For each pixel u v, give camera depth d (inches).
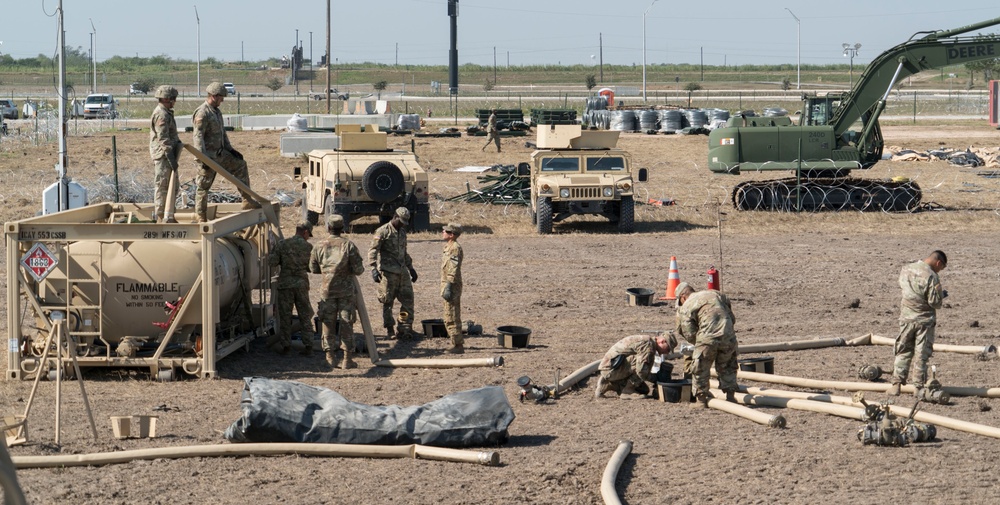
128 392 733.3
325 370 813.2
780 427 650.8
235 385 757.3
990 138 3673.7
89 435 620.4
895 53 1932.8
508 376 790.5
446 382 772.6
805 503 510.0
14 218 1681.8
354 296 826.2
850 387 746.2
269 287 918.4
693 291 714.2
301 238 850.8
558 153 1673.2
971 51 1931.6
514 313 1046.4
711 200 2057.1
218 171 834.2
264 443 589.6
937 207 1941.4
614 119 4237.2
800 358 858.8
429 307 1077.1
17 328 759.1
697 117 4158.5
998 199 2063.2
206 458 574.9
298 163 2746.1
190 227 762.8
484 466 567.5
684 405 710.5
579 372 772.6
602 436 631.8
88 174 2380.7
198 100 6358.3
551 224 1633.9
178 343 792.9
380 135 1652.3
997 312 1040.8
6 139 3378.4
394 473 554.6
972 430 632.4
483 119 4072.3
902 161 2928.2
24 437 597.6
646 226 1720.0
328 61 4138.8
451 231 856.9
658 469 565.3
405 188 1605.6
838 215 1818.4
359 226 1694.1
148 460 567.8
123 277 767.7
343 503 507.5
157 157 816.9
